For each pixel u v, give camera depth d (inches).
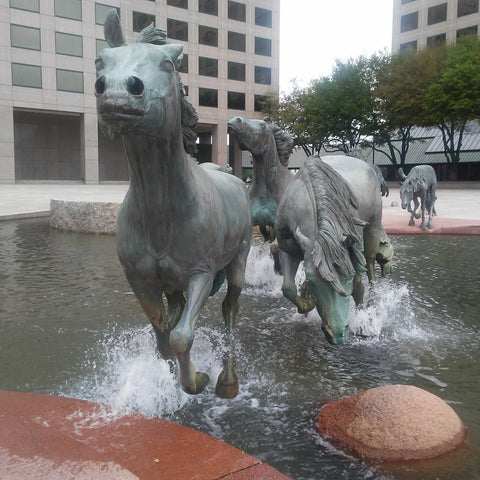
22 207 650.8
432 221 521.7
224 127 1959.9
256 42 2003.0
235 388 123.7
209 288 108.7
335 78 1524.4
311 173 146.5
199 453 86.9
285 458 96.7
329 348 161.0
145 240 104.1
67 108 1585.9
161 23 1770.4
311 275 128.8
